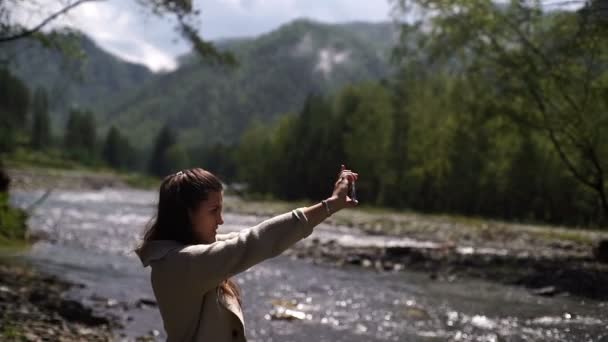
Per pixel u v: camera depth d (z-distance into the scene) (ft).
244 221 110.32
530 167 160.25
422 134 195.93
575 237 85.71
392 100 233.35
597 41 51.08
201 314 8.25
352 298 39.14
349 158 238.48
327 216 8.23
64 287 38.86
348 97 280.72
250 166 380.37
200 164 640.58
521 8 56.03
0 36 30.86
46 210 115.55
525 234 90.89
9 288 34.96
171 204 8.60
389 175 224.33
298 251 63.93
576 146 57.52
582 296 38.52
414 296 39.93
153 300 36.27
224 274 7.93
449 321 32.19
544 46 56.70
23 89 273.75
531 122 60.18
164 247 8.41
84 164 508.53
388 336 29.19
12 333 24.64
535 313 33.55
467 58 61.93
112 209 132.05
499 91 61.16
